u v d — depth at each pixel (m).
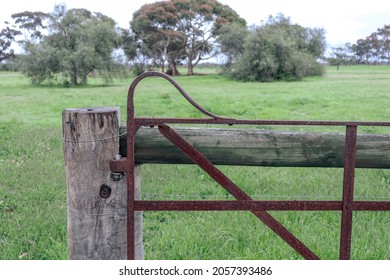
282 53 39.16
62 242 4.16
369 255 3.91
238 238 4.23
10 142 8.83
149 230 4.58
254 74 39.44
